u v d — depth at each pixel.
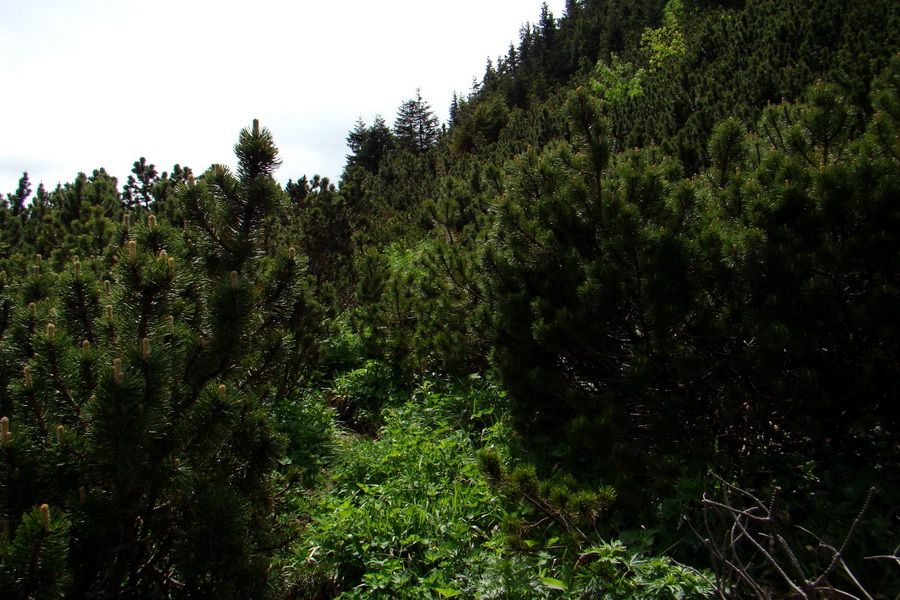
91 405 2.15
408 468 4.61
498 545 3.52
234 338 2.73
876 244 3.12
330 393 6.43
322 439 5.34
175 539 2.55
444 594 3.22
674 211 3.92
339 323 7.92
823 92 3.92
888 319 3.05
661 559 2.94
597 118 4.14
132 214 8.82
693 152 9.23
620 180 4.08
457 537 3.70
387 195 24.14
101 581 2.50
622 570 3.04
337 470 4.83
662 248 3.56
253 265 3.15
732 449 3.72
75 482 2.30
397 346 6.40
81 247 6.00
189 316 3.00
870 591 2.78
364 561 3.63
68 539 2.10
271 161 3.16
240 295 2.72
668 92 18.67
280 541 2.92
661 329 3.59
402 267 10.88
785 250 3.30
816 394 3.20
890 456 3.33
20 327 2.83
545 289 4.25
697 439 3.65
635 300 3.79
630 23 47.97
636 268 3.70
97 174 11.77
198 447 2.49
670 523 3.38
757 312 3.42
